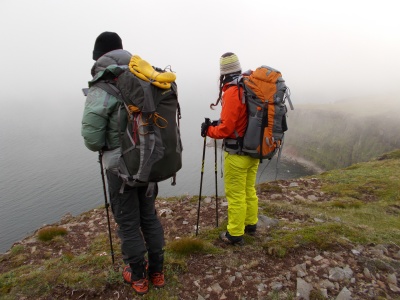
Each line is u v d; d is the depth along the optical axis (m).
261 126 4.52
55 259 6.11
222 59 4.80
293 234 5.55
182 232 6.66
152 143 3.30
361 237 5.68
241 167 4.82
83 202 110.25
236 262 4.81
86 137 3.37
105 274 4.44
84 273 4.54
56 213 100.88
